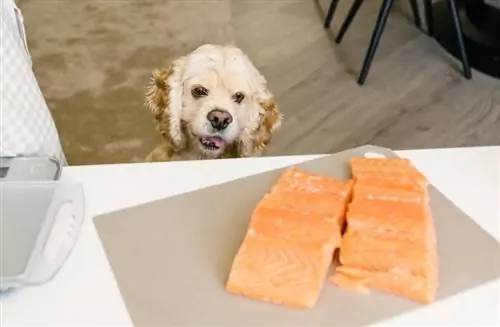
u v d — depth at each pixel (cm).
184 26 312
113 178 112
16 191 103
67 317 88
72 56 287
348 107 255
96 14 324
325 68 279
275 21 317
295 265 90
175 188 110
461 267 94
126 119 245
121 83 268
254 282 89
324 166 114
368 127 244
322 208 97
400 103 258
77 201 104
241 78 160
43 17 321
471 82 271
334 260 94
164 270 94
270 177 112
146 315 87
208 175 113
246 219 103
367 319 87
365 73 267
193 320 86
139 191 109
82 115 247
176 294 90
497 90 266
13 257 92
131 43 297
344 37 302
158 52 290
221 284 91
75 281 93
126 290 91
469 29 296
